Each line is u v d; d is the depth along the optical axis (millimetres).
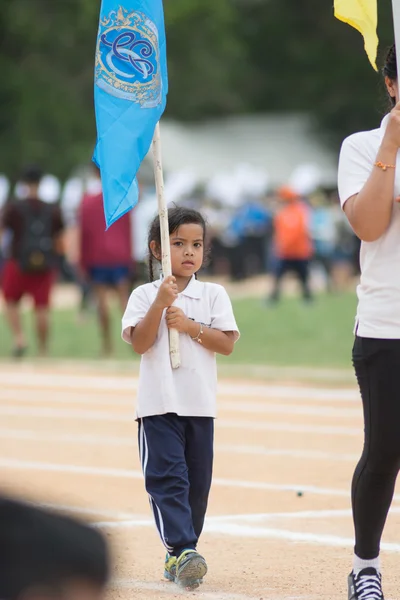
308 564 13141
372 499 10758
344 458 20641
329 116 116688
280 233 55750
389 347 10312
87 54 108875
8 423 25812
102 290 37000
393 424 10391
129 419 26375
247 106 126188
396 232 10391
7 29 107312
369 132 10867
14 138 104375
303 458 20703
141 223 63594
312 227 66688
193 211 13008
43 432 24500
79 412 27484
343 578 12477
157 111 12977
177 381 12461
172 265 12914
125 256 36719
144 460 12477
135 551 13930
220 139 98812
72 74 109250
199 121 117625
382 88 11656
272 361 35719
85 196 36719
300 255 55625
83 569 4109
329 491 17641
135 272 37188
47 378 33812
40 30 106750
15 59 108750
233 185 82312
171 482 12219
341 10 11508
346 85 124688
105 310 37406
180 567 11859
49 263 37406
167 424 12391
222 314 12773
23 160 102875
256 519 15672
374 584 10898
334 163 100750
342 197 10703
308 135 103500
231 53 120438
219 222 75625
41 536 4113
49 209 37188
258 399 28688
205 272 76625
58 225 37438
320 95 126312
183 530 12031
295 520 15586
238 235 75688
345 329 44312
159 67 13008
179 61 117312
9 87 105000
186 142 97688
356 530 10969
